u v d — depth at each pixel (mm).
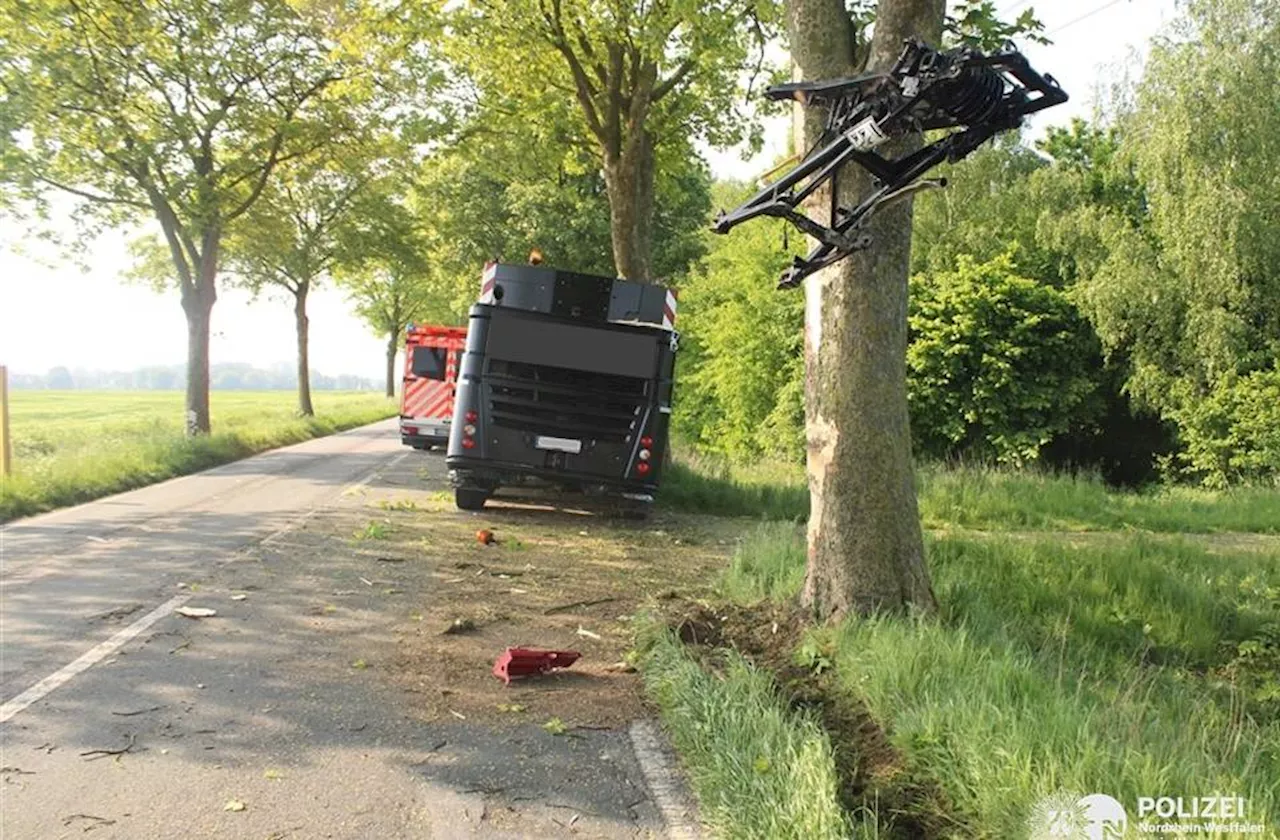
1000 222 29953
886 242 6539
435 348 25062
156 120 22297
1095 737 4156
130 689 5664
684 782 4625
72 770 4539
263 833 3975
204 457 20938
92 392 110688
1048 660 6000
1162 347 25188
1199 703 5703
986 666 5352
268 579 8703
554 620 7582
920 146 5523
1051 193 29047
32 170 21781
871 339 6570
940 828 4031
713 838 4066
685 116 18562
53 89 20719
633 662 6414
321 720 5266
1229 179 23219
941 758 4387
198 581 8562
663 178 20531
